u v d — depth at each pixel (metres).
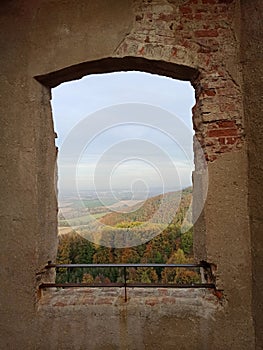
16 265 2.38
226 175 2.40
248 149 2.37
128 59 2.49
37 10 2.51
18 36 2.50
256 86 2.27
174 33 2.48
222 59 2.45
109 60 2.49
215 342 2.29
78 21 2.49
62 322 2.37
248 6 2.35
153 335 2.33
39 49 2.49
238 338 2.29
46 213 2.59
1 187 2.44
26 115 2.45
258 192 2.26
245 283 2.33
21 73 2.47
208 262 2.36
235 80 2.43
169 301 2.38
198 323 2.31
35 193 2.42
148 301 2.39
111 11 2.49
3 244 2.40
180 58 2.46
